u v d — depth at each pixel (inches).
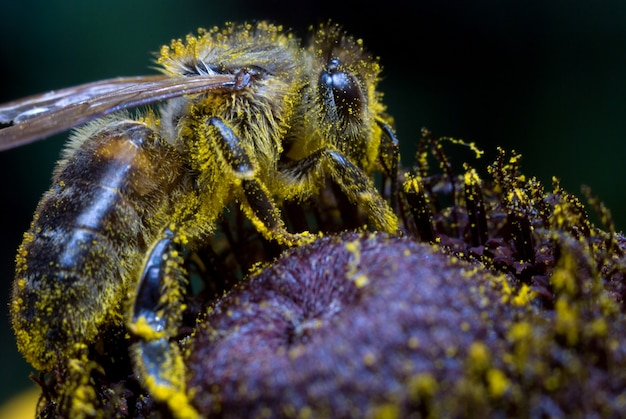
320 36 2.2
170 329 1.9
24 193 4.4
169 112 2.1
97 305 2.0
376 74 2.2
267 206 2.0
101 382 2.0
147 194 2.0
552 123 3.7
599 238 1.9
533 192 2.0
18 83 4.5
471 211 2.1
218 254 2.1
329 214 2.2
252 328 1.8
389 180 2.2
